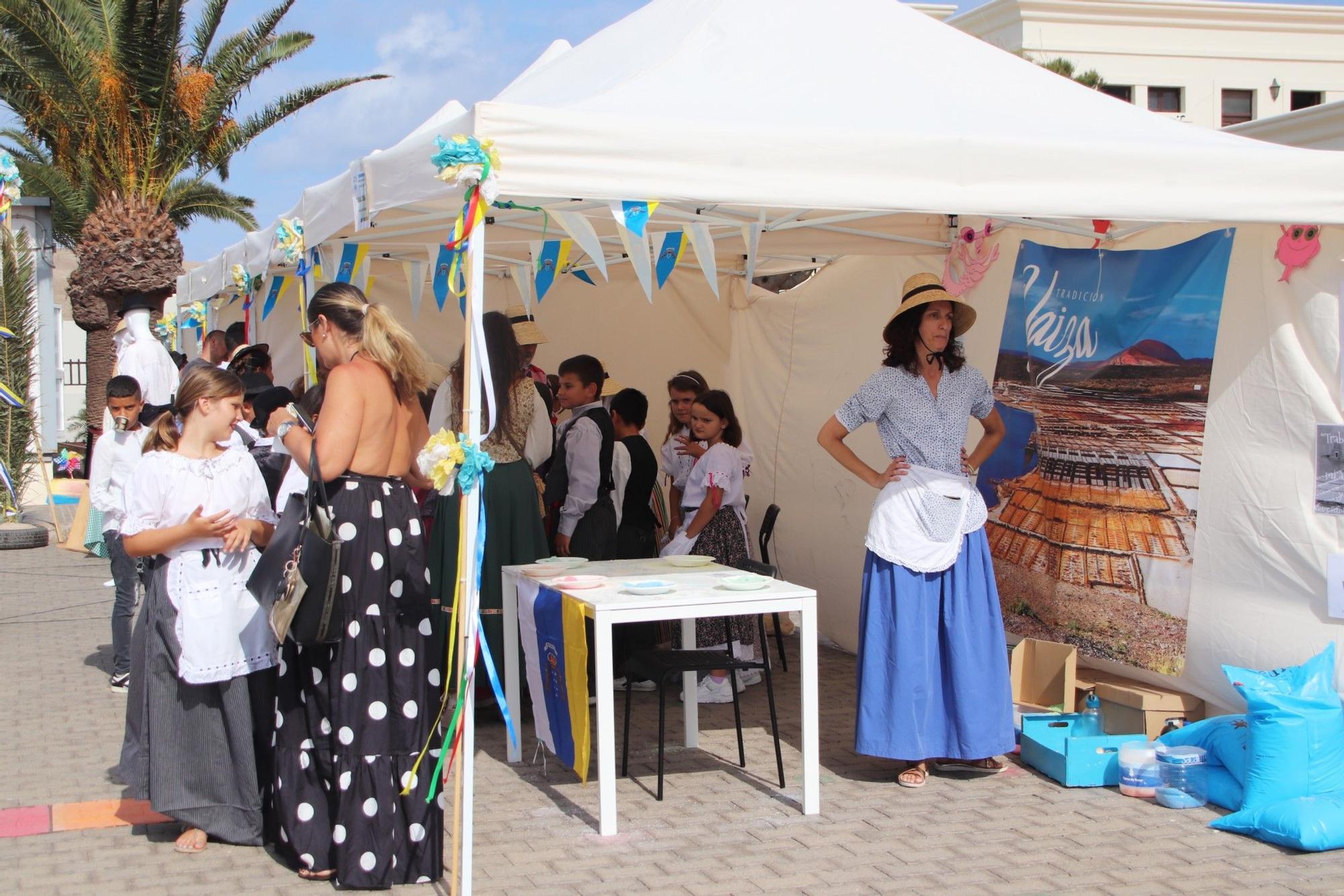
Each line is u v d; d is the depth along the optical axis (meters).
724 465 6.24
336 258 6.07
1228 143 4.91
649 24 5.70
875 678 4.86
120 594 6.71
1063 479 6.00
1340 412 4.80
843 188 4.07
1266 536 5.02
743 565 5.62
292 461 4.62
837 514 7.79
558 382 7.90
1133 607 5.61
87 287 18.23
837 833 4.38
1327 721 4.39
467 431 3.66
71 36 16.81
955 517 4.83
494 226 6.00
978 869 4.00
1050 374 6.07
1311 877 3.91
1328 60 29.50
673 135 3.87
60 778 5.12
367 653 3.81
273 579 3.62
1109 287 5.76
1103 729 5.47
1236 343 5.17
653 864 4.07
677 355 9.66
